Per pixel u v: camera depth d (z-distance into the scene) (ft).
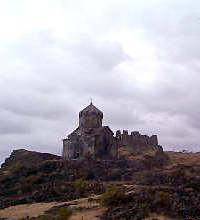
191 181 307.37
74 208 248.32
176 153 564.30
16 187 335.06
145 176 339.16
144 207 236.63
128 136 497.87
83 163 370.94
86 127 433.48
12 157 465.88
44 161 396.37
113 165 380.58
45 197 299.38
